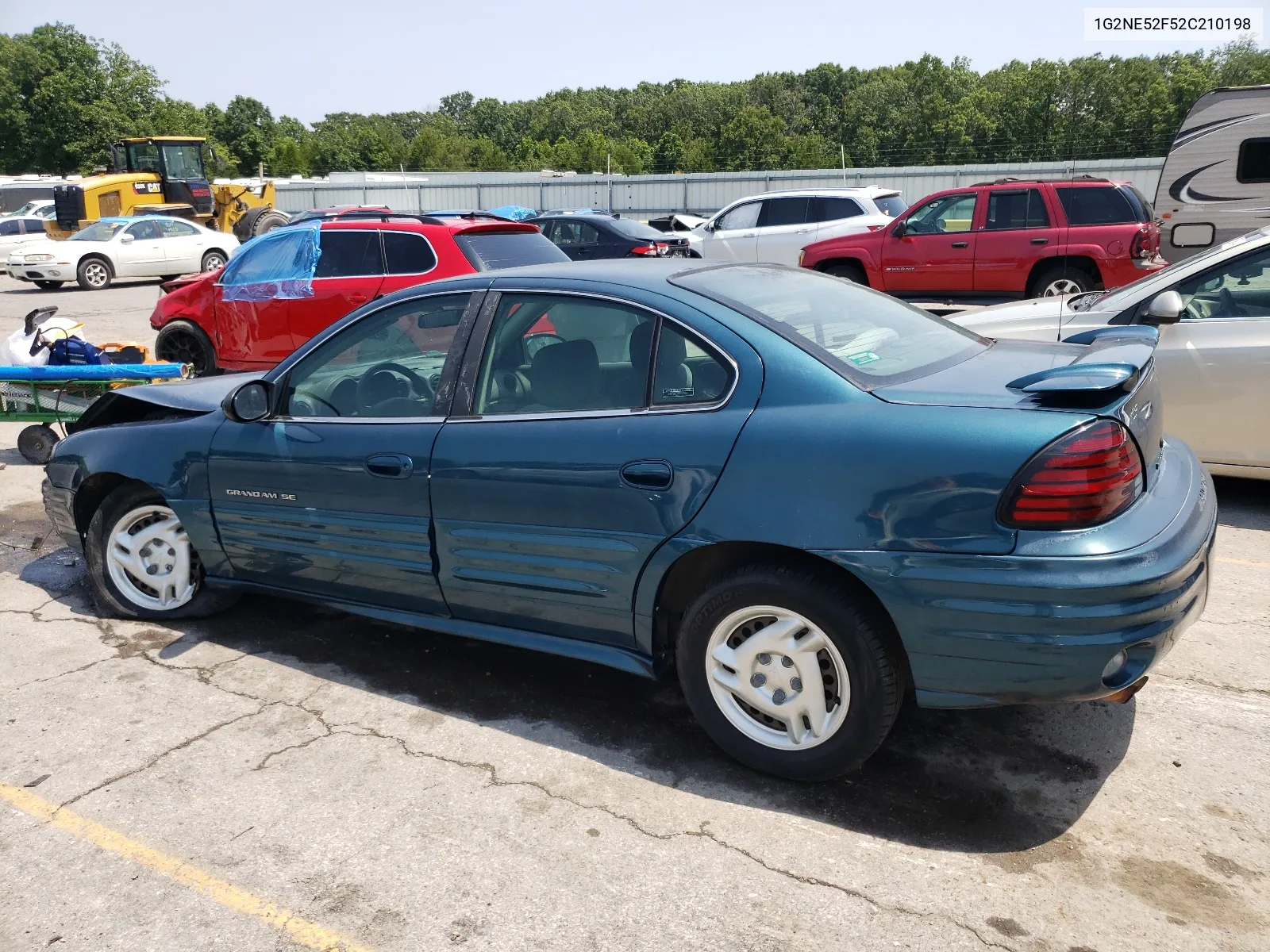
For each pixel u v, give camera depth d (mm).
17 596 4895
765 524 2879
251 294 8750
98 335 14461
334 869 2775
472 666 4059
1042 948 2418
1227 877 2664
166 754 3393
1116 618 2582
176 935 2541
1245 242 5664
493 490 3375
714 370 3084
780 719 3062
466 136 177750
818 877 2697
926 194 32000
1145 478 2857
